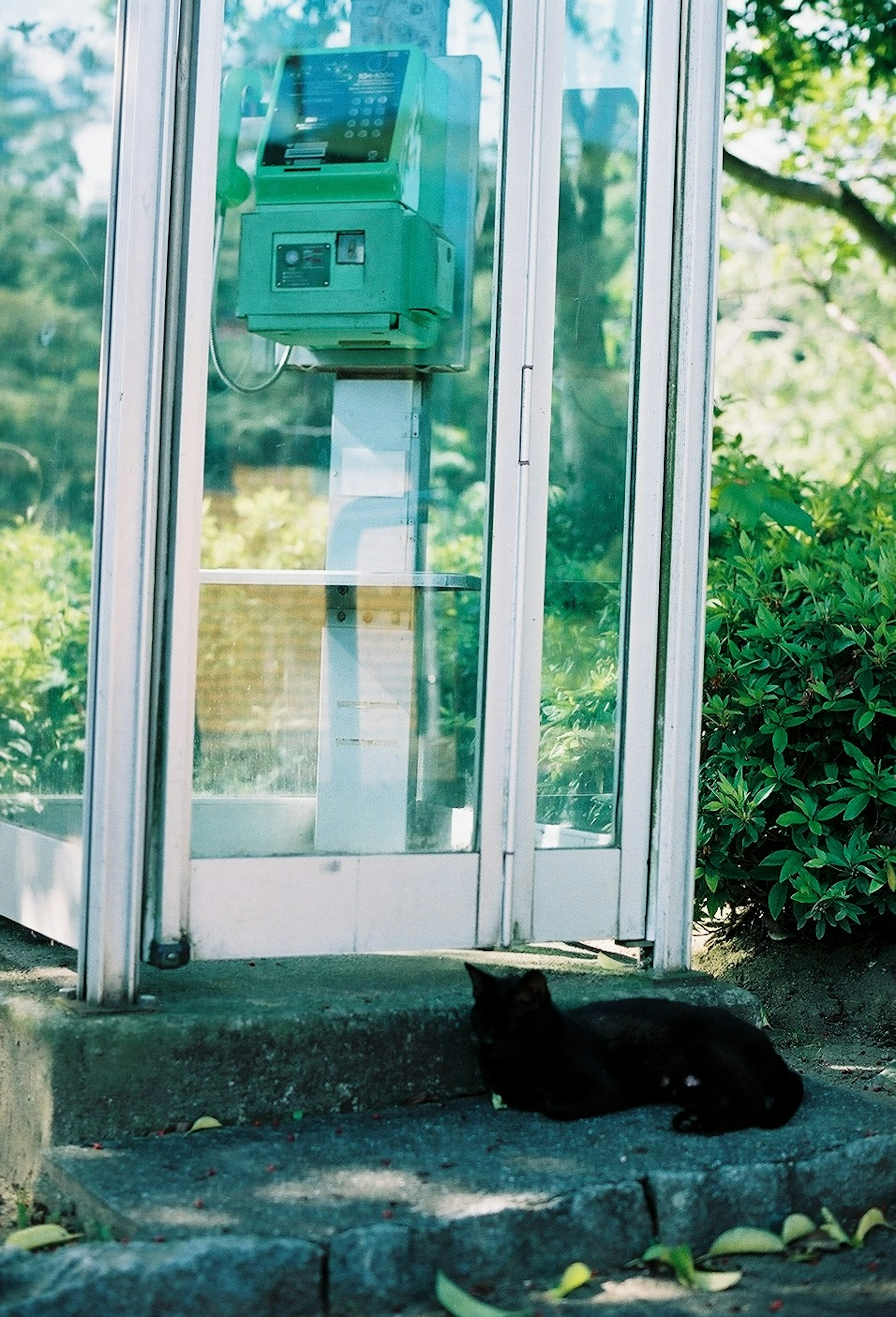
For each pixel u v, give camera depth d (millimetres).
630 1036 3609
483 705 3965
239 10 3840
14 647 4332
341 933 3775
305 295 3943
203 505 3660
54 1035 3320
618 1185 3082
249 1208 2932
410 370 4051
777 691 5055
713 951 5309
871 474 12609
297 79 3982
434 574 4008
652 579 4168
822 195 9883
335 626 3953
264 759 3803
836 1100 3717
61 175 4086
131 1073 3363
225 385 3854
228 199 3873
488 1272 2904
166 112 3490
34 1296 2641
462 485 4035
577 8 4066
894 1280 2971
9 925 4461
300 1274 2744
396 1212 2918
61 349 4039
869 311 12773
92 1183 3057
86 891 3527
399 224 3963
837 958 5016
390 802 3936
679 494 4168
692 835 4199
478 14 4031
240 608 3814
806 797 4906
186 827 3604
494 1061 3545
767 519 6074
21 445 4316
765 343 13305
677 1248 2975
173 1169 3148
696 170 4184
